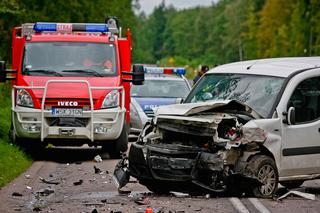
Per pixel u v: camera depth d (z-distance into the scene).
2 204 21.56
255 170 22.22
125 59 35.62
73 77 33.66
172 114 22.84
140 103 44.09
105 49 34.75
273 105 23.31
